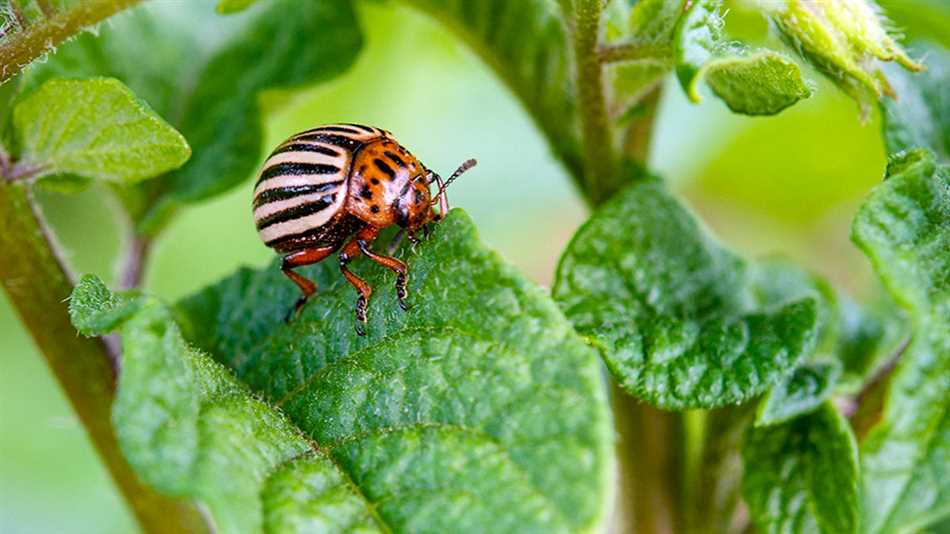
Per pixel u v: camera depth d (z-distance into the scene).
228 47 0.15
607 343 0.12
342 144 0.13
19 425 0.21
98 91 0.12
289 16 0.15
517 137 0.24
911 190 0.12
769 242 0.23
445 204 0.13
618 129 0.13
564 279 0.13
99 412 0.13
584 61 0.13
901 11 0.15
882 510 0.12
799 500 0.13
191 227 0.22
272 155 0.13
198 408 0.11
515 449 0.11
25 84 0.13
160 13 0.15
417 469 0.11
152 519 0.13
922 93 0.14
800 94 0.12
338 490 0.11
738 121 0.21
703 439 0.14
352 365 0.12
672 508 0.14
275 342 0.12
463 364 0.11
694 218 0.13
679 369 0.12
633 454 0.14
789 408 0.12
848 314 0.15
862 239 0.12
